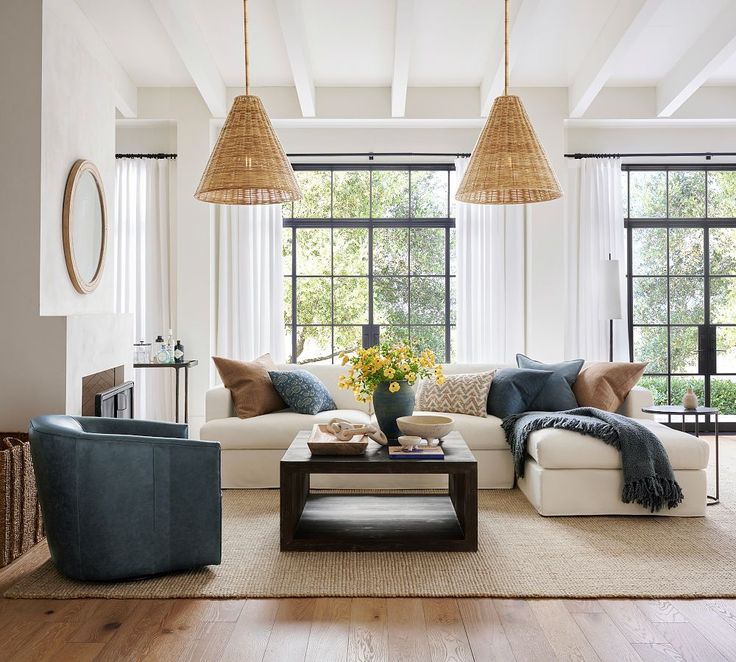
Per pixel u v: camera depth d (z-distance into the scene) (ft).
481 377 15.02
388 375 11.55
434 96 19.43
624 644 7.29
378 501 12.52
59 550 8.95
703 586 8.84
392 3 14.94
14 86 11.96
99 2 14.82
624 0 14.74
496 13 15.55
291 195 9.95
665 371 20.79
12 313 11.91
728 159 20.54
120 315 14.89
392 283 20.85
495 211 20.18
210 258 19.47
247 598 8.54
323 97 19.31
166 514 9.11
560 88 19.34
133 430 10.55
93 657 7.00
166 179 20.03
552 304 19.51
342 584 8.92
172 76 18.75
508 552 10.17
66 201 13.00
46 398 11.86
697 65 16.75
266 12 15.37
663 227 20.77
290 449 11.26
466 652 7.10
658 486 11.64
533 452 12.50
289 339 20.88
